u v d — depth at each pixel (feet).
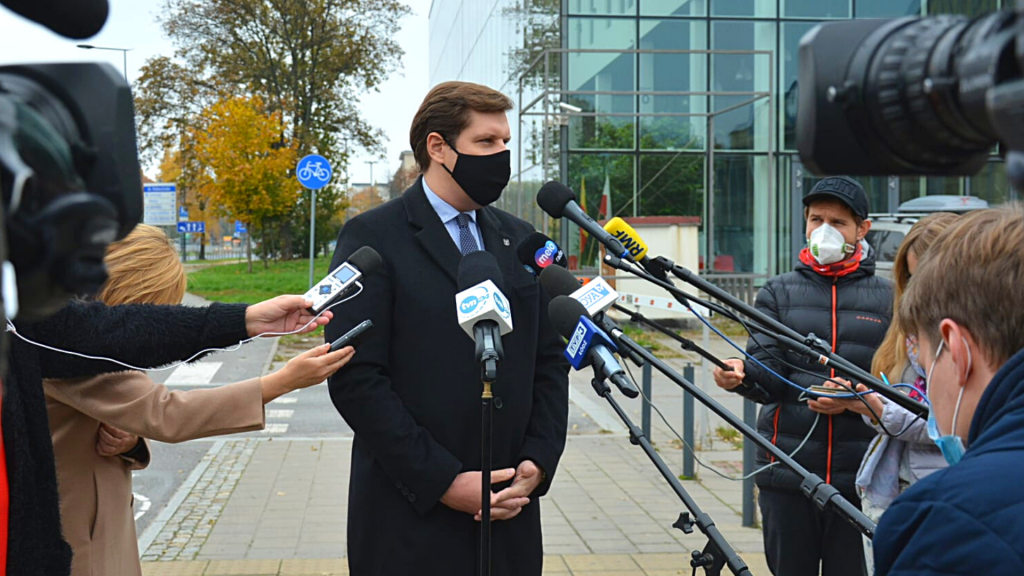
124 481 9.25
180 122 126.72
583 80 58.34
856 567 11.98
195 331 8.35
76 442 8.70
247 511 21.71
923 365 5.66
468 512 9.91
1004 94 2.71
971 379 5.16
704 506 22.13
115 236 3.18
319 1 123.75
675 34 60.03
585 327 8.55
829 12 61.11
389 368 10.18
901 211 53.42
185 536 19.83
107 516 8.92
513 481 10.25
